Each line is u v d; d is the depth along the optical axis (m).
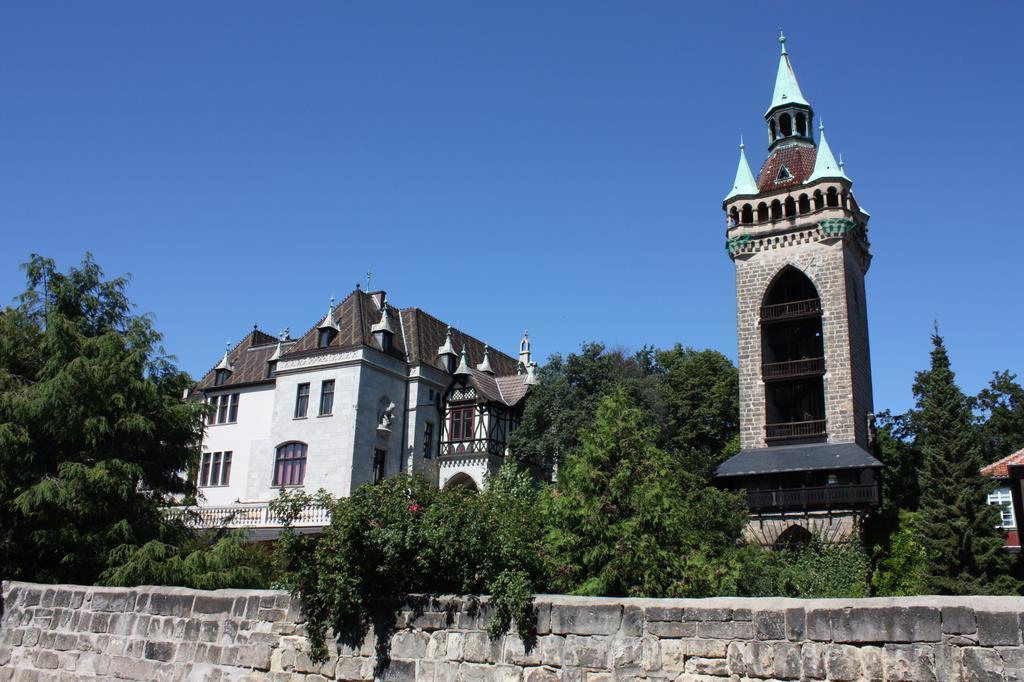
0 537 19.72
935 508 40.59
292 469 50.94
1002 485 43.88
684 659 10.23
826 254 47.84
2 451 19.73
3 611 16.23
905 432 60.06
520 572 11.84
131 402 22.38
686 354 61.31
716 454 54.44
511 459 47.72
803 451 44.94
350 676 12.35
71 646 15.12
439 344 58.28
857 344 48.72
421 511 12.88
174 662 13.92
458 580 12.46
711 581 19.84
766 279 49.38
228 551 21.92
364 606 12.57
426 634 12.02
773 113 54.31
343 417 49.94
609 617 10.83
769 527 43.00
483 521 12.57
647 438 22.38
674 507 21.20
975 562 37.84
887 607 9.30
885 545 40.91
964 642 8.84
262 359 57.69
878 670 9.16
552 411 46.47
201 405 24.36
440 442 54.19
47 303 23.98
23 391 20.88
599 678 10.66
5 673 15.62
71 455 21.55
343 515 12.80
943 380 43.00
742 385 48.47
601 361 47.50
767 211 50.38
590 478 20.81
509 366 65.12
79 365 21.12
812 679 9.48
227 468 54.69
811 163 51.62
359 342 51.03
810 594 28.08
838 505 41.56
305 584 12.95
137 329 24.25
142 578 19.86
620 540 19.31
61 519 20.33
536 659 11.12
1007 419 65.38
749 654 9.88
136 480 22.95
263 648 13.20
